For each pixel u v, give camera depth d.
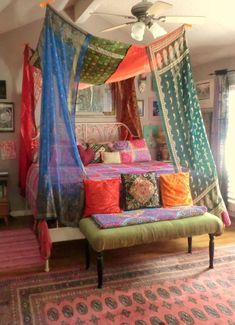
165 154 5.41
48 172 2.95
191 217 3.02
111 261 3.20
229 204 4.70
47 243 2.95
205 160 3.52
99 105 5.23
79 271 3.00
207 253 3.38
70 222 3.08
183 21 3.09
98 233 2.67
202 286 2.72
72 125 3.02
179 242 3.69
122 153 4.89
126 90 5.27
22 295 2.59
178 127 3.37
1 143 4.69
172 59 3.24
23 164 4.48
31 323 2.25
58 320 2.28
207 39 4.43
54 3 4.08
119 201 3.25
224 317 2.31
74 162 3.07
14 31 4.59
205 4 3.57
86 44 2.89
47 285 2.74
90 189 3.08
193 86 3.36
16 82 4.68
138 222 2.84
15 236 3.97
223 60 4.69
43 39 2.91
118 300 2.52
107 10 4.34
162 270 3.01
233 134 4.58
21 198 4.88
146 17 2.94
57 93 2.88
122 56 3.12
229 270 3.01
